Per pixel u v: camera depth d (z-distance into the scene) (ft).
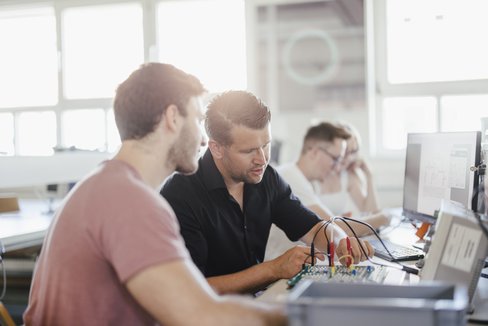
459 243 3.83
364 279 4.63
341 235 5.93
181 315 2.98
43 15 15.12
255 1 14.06
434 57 12.88
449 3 12.67
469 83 12.57
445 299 2.98
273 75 20.85
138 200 3.29
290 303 2.70
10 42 15.30
